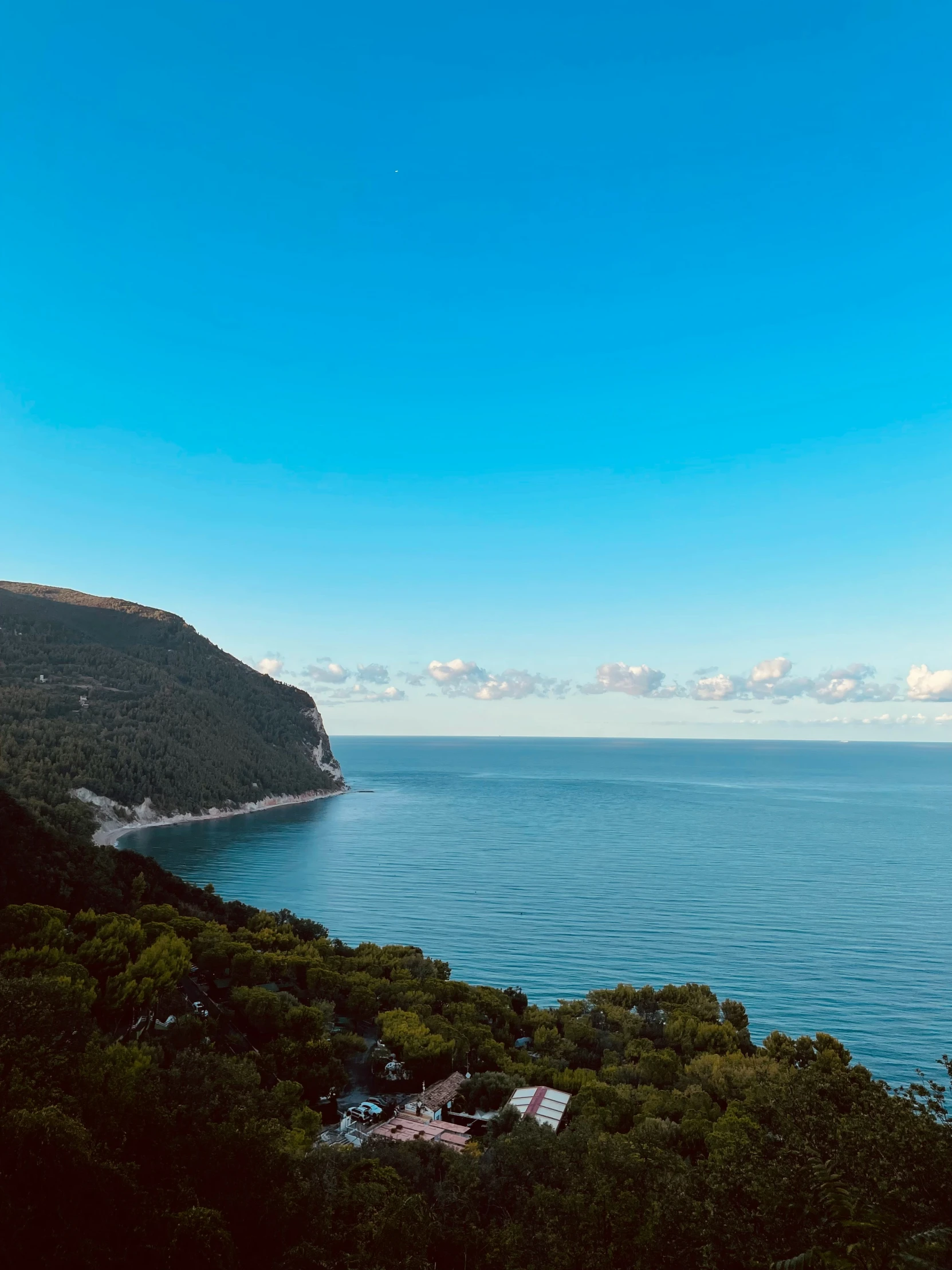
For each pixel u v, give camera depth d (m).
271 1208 25.77
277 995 74.75
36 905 73.19
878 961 136.50
